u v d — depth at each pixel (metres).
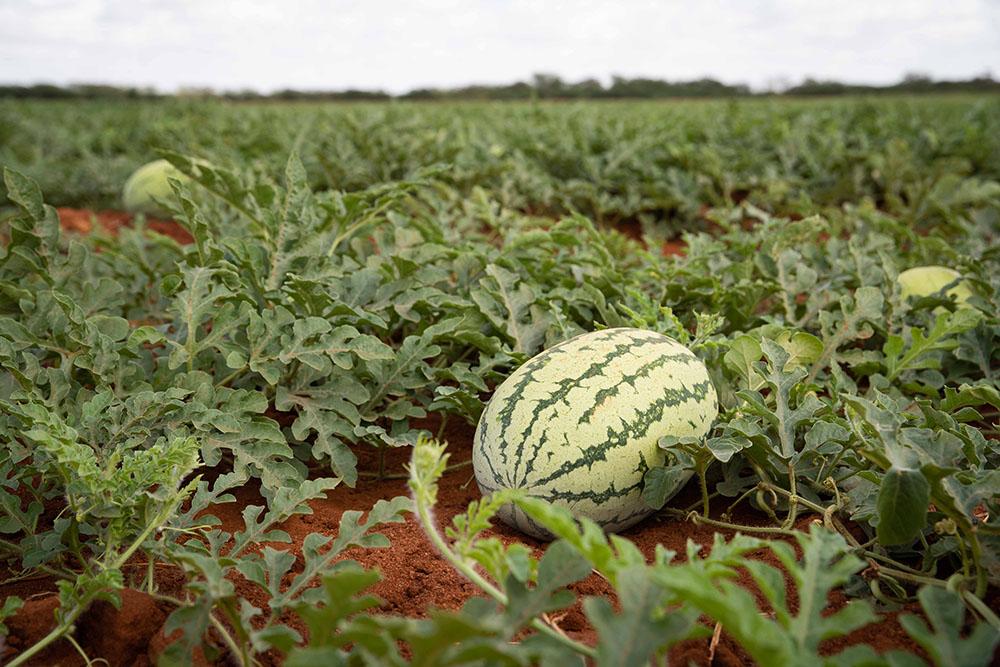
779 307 4.04
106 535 2.28
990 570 1.89
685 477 2.60
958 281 3.78
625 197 8.59
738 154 10.02
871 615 1.39
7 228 7.11
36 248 3.02
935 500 1.94
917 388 3.09
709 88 43.91
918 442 2.00
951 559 2.17
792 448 2.44
